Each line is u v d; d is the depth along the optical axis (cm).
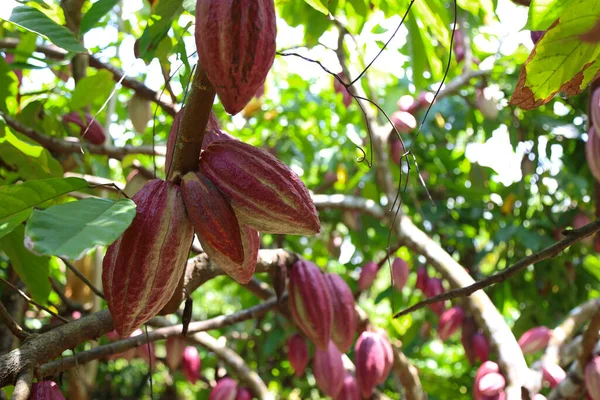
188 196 79
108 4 124
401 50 223
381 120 228
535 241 252
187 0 110
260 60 73
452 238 292
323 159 327
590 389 142
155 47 117
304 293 129
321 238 329
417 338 299
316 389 311
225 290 449
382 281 455
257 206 82
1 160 145
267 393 195
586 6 85
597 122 113
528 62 92
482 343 196
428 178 283
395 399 285
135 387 370
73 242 66
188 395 376
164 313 111
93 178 170
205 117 82
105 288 78
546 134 266
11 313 177
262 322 279
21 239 130
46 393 90
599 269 294
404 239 192
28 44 173
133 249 76
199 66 80
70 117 181
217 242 79
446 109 273
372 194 256
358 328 163
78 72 184
